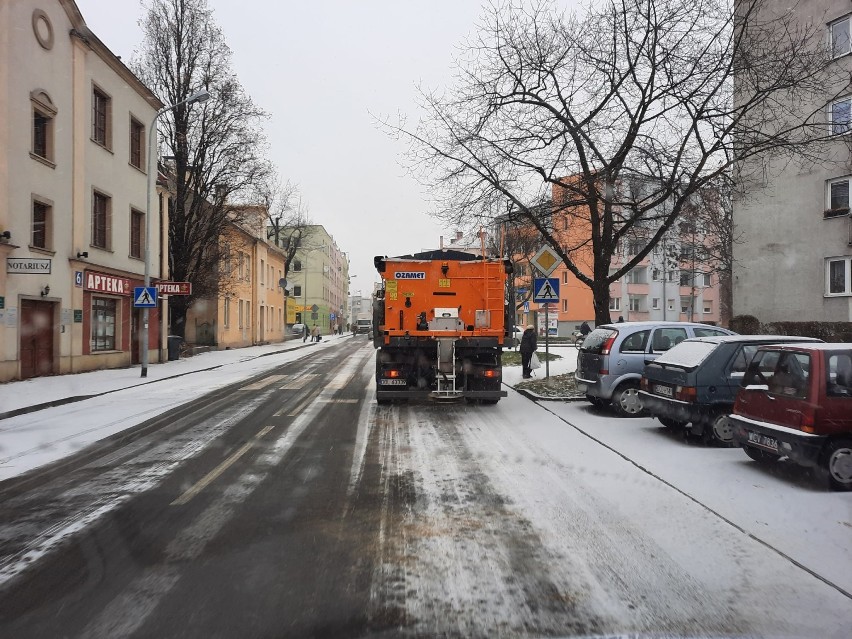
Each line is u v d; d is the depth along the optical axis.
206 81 27.80
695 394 7.88
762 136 11.88
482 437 8.57
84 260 18.31
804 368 6.16
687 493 5.78
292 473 6.59
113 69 20.56
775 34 13.61
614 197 12.77
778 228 21.23
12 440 8.51
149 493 5.83
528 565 4.09
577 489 5.93
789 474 6.49
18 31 15.41
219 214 29.47
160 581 3.83
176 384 16.23
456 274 11.29
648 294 52.78
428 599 3.58
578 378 11.38
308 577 3.89
